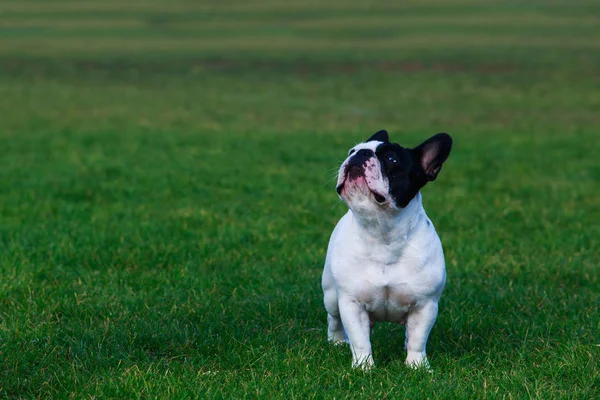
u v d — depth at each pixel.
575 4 79.56
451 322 8.34
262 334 7.96
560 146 22.02
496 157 20.33
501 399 6.42
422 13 74.25
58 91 34.34
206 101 31.94
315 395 6.42
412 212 6.74
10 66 41.72
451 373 6.97
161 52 47.94
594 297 9.38
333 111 29.48
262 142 22.59
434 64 42.03
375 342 7.84
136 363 7.19
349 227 6.96
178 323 8.24
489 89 34.44
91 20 69.50
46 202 14.55
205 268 10.45
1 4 86.00
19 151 20.86
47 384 6.75
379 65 42.06
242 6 84.06
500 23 64.06
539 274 10.35
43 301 8.81
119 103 31.28
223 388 6.61
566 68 39.81
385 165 6.53
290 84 36.59
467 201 15.15
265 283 9.73
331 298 7.38
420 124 26.52
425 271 6.77
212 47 50.31
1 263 10.28
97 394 6.52
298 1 89.56
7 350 7.39
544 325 8.33
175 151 21.09
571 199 15.48
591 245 11.96
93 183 16.59
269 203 14.66
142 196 15.34
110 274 9.98
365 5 83.50
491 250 11.52
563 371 7.03
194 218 13.31
